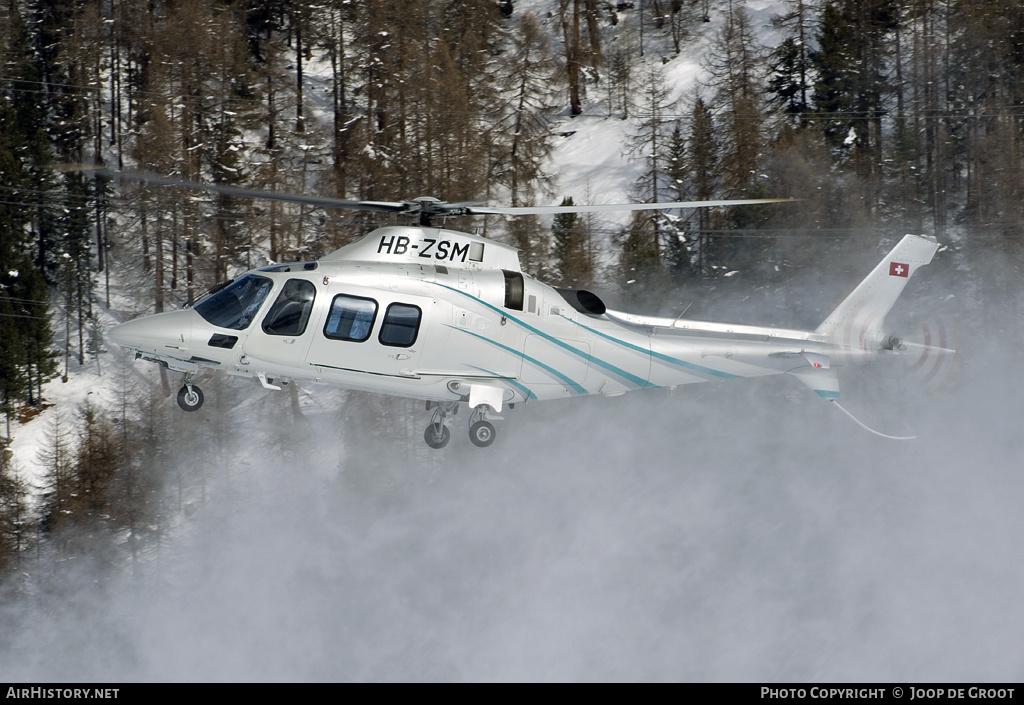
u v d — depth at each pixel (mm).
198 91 143625
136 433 117938
